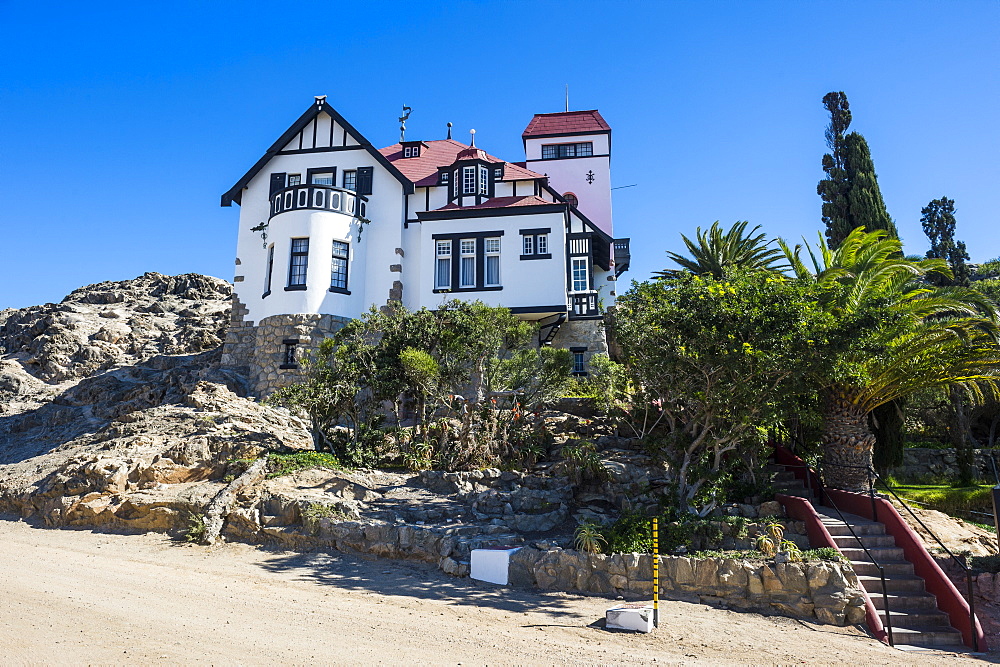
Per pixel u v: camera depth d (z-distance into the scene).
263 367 28.08
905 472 30.44
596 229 33.09
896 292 19.36
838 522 15.07
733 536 14.31
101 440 22.09
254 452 19.30
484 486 17.81
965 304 18.92
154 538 16.16
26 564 13.38
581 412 23.80
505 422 19.78
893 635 11.54
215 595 11.63
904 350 17.80
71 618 9.67
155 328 39.34
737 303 14.63
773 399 15.60
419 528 14.93
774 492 16.75
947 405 31.66
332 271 29.50
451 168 32.03
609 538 14.09
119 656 8.18
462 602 11.98
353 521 15.41
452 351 19.89
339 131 32.06
